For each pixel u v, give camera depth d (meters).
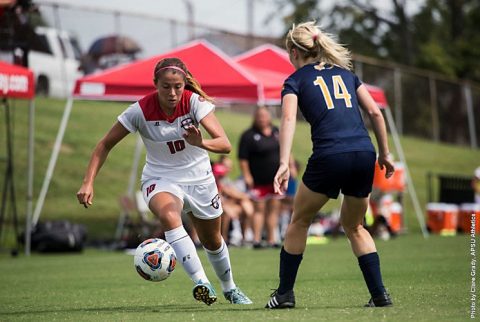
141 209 57.97
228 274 23.55
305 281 30.83
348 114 20.39
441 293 24.88
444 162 108.81
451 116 120.81
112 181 79.25
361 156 20.02
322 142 20.14
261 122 52.47
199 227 22.91
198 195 22.44
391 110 114.50
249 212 55.34
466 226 68.88
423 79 117.88
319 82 20.66
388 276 31.45
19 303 26.53
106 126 92.12
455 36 159.12
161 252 21.92
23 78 48.16
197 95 22.25
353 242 21.19
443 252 45.78
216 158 87.19
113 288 30.95
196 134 20.92
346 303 22.95
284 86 20.86
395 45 153.00
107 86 53.69
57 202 71.94
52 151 80.75
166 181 22.28
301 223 20.92
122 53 86.94
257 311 20.83
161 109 22.06
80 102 97.06
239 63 60.59
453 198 71.56
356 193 20.38
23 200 70.69
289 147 20.02
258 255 47.22
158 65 21.62
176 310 22.38
